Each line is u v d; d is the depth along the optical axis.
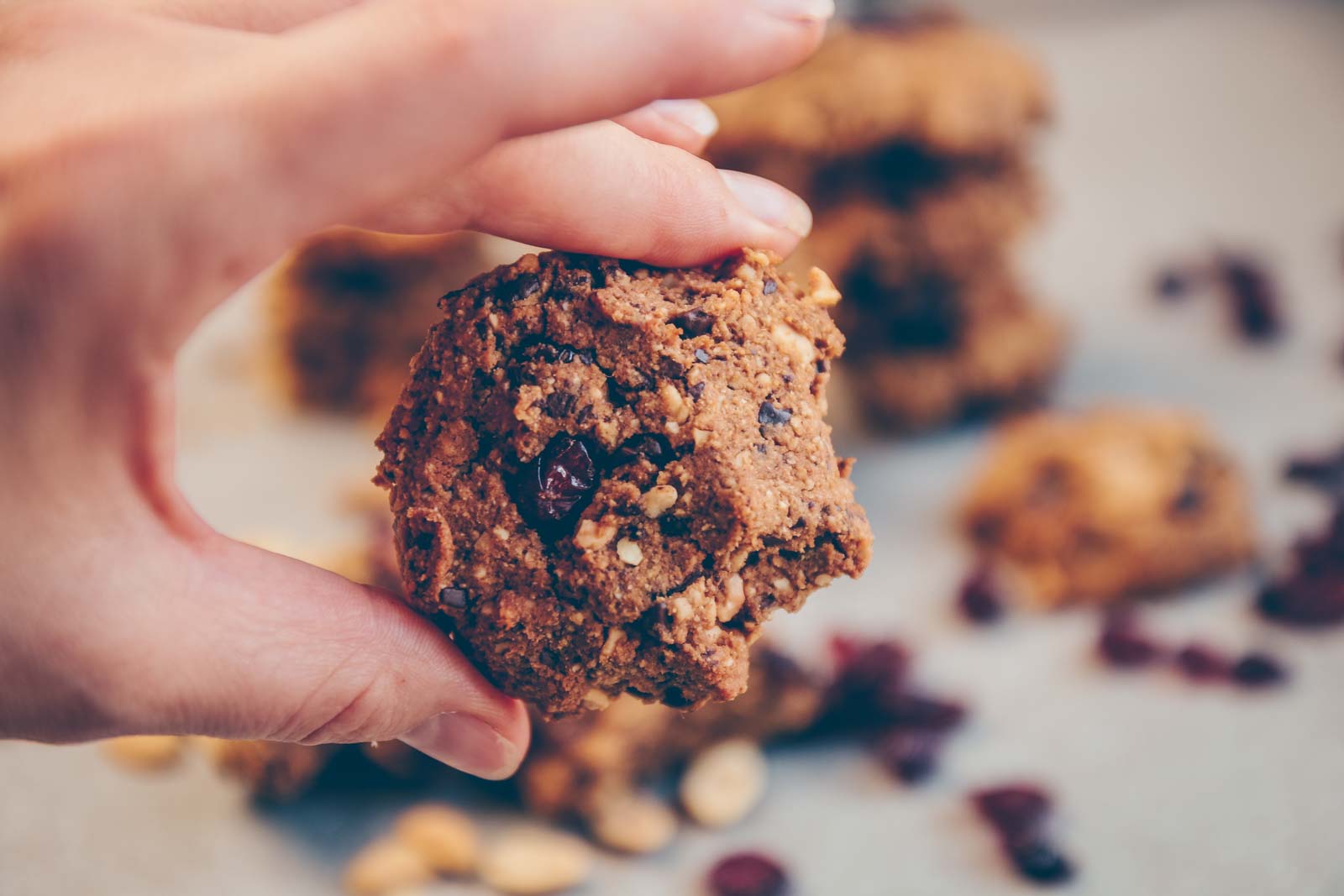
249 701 0.22
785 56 0.19
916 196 0.47
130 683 0.21
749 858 0.32
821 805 0.34
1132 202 0.71
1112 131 0.80
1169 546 0.40
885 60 0.46
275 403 0.54
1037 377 0.51
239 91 0.19
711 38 0.19
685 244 0.22
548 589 0.21
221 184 0.19
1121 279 0.63
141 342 0.19
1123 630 0.38
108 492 0.20
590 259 0.22
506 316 0.22
